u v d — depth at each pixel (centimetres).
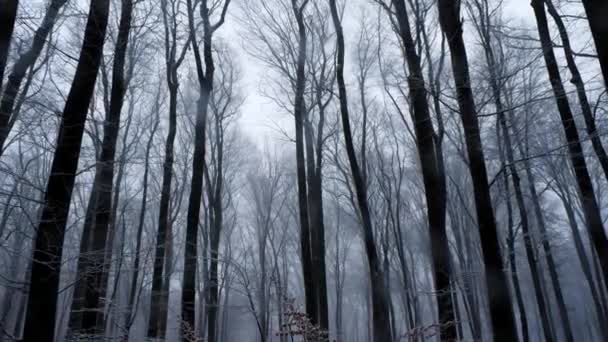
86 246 758
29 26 596
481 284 2100
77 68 541
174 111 1235
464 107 534
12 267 716
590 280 1947
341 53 1245
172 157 1189
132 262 725
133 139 1499
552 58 732
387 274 1952
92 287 734
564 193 2028
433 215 738
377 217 2352
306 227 1229
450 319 672
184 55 1276
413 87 718
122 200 1622
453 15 570
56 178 494
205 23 1164
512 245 1080
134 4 862
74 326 748
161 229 1123
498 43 947
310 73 1533
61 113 540
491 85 552
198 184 1009
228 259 1112
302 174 1283
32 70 624
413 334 511
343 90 1224
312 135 1506
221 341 2452
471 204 2028
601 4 391
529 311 3359
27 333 446
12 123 555
